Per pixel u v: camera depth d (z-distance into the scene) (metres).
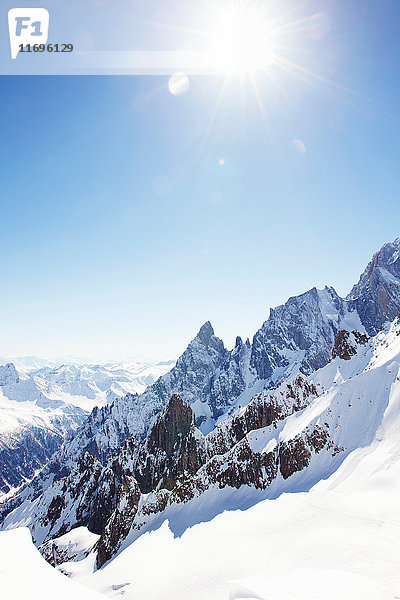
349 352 176.38
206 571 65.94
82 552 137.50
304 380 163.12
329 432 103.88
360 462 86.25
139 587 73.94
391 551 43.84
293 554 54.94
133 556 98.00
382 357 134.50
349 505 68.69
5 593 16.02
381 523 55.16
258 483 110.00
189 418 183.88
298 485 95.75
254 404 162.00
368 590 32.09
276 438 119.56
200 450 164.75
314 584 32.78
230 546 73.81
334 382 160.25
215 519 100.44
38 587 16.81
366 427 97.75
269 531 73.38
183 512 117.69
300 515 75.12
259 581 33.19
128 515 127.62
